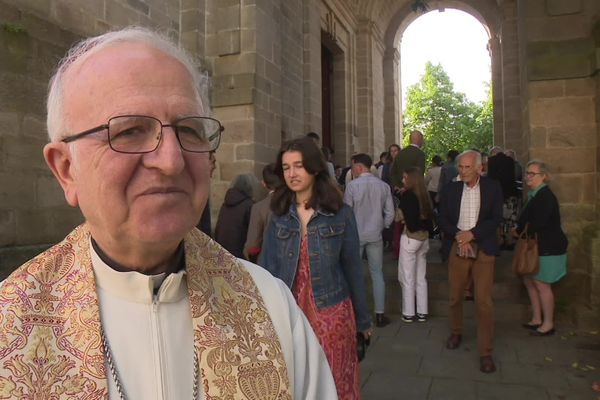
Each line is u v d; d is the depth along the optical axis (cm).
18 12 467
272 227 304
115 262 107
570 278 640
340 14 1507
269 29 841
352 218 301
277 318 121
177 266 113
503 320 654
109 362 99
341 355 278
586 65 648
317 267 285
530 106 675
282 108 930
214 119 112
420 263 655
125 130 97
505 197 859
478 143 4181
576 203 655
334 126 1566
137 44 103
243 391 106
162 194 99
